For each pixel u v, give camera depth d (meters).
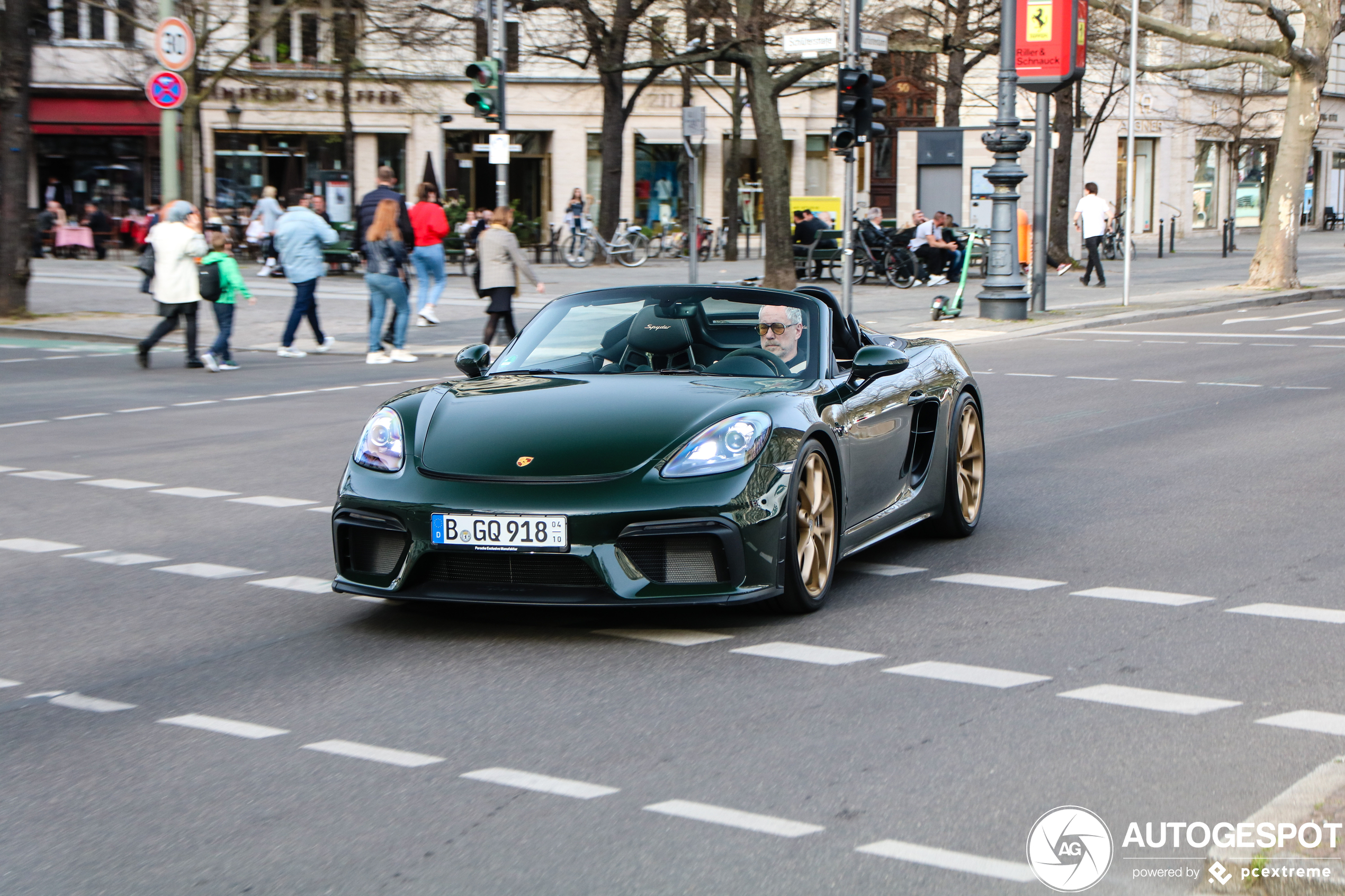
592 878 3.41
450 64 43.72
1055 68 21.86
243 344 19.61
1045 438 11.29
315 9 36.69
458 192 40.69
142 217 38.59
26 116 21.75
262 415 13.01
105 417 12.96
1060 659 5.33
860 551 7.26
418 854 3.57
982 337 20.08
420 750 4.36
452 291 27.52
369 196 18.41
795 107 48.59
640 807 3.87
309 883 3.41
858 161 49.25
